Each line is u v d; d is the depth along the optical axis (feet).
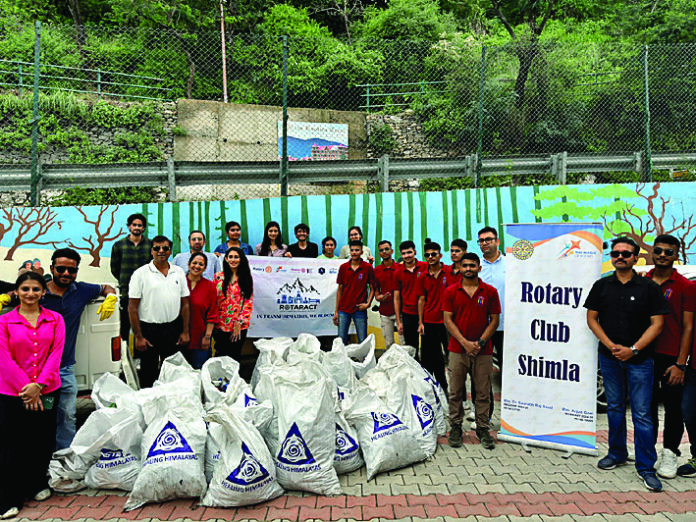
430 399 16.72
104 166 26.94
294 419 12.83
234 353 19.42
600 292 14.43
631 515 11.68
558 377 15.89
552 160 31.37
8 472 11.87
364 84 51.08
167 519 11.53
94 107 43.68
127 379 17.62
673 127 35.63
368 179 30.42
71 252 14.26
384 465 13.84
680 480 13.64
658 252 14.12
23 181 26.27
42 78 41.47
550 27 62.39
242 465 11.98
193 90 49.37
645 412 13.56
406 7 70.18
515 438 16.39
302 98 52.11
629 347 13.70
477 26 73.05
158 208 27.25
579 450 15.48
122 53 44.65
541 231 16.19
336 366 15.84
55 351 12.89
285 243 28.63
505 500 12.42
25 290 12.37
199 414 13.10
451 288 16.16
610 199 30.14
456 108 44.91
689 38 56.29
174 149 46.85
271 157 49.80
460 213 29.66
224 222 28.09
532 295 16.33
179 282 16.94
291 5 78.23
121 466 12.78
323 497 12.60
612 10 63.41
